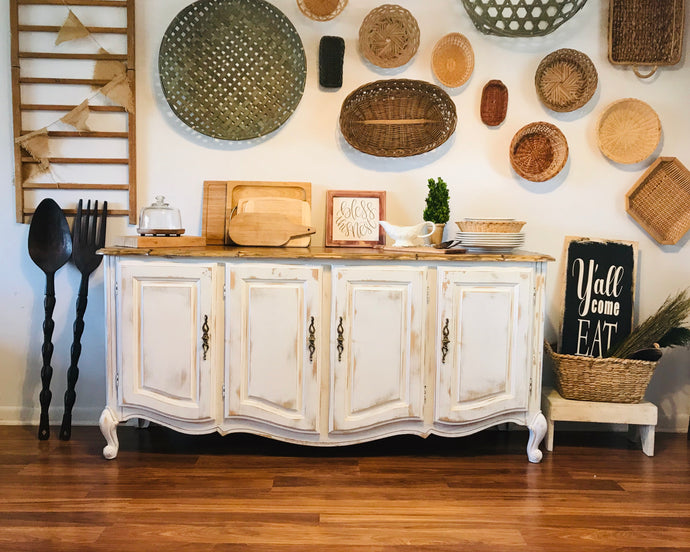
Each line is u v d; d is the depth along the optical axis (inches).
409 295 93.1
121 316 92.6
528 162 112.5
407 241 100.7
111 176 111.0
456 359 94.2
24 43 107.7
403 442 106.9
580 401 103.7
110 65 108.4
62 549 69.1
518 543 72.3
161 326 92.6
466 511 80.3
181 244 98.7
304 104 111.1
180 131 110.8
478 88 111.8
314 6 108.5
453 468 95.1
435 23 111.0
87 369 112.7
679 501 84.4
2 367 112.3
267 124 110.3
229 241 109.6
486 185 113.2
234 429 94.7
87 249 108.0
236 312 92.0
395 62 109.3
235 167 111.7
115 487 85.6
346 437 95.1
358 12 110.1
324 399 94.1
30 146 108.2
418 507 81.2
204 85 109.1
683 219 113.3
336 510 79.9
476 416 95.0
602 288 110.0
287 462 96.3
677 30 110.6
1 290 111.3
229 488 86.0
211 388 93.6
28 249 107.5
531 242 114.3
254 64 109.4
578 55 110.2
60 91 109.0
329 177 112.3
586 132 113.0
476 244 97.8
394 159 112.4
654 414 101.3
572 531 75.4
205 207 109.9
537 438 96.8
